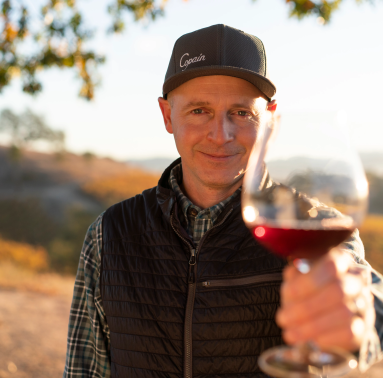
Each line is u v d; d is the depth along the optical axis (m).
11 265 13.11
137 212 1.60
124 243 1.54
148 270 1.47
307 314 0.66
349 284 0.68
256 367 1.31
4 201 25.50
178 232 1.44
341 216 0.76
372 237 17.72
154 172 48.94
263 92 1.46
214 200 1.54
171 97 1.54
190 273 1.40
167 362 1.37
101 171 49.75
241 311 1.33
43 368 5.01
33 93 5.84
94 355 1.64
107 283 1.53
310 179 0.79
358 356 0.84
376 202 27.77
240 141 1.46
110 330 1.51
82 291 1.67
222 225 1.42
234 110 1.45
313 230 0.73
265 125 0.89
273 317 1.33
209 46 1.44
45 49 5.86
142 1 5.66
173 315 1.38
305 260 0.72
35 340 5.80
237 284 1.35
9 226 23.20
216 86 1.42
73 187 41.41
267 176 0.82
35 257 15.74
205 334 1.33
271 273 1.34
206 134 1.44
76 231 23.28
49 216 25.47
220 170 1.47
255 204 0.81
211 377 1.32
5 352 5.31
